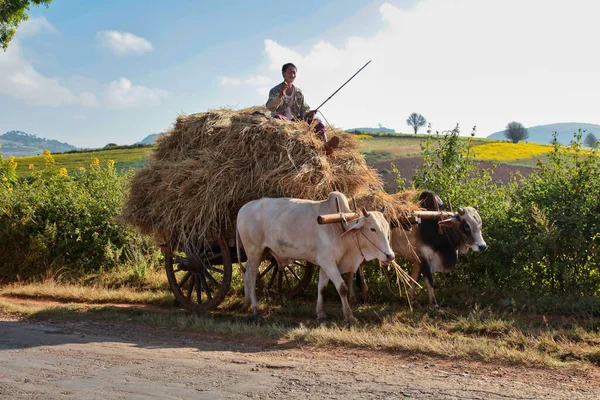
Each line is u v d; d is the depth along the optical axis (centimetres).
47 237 1291
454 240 841
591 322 718
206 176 802
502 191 1019
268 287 977
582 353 562
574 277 893
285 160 791
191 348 618
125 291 1058
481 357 550
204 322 755
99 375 489
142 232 912
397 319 757
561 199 913
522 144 3766
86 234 1309
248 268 820
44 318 830
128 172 1483
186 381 469
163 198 846
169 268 906
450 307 854
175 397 423
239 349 614
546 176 976
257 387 450
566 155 982
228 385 456
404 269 960
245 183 808
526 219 912
